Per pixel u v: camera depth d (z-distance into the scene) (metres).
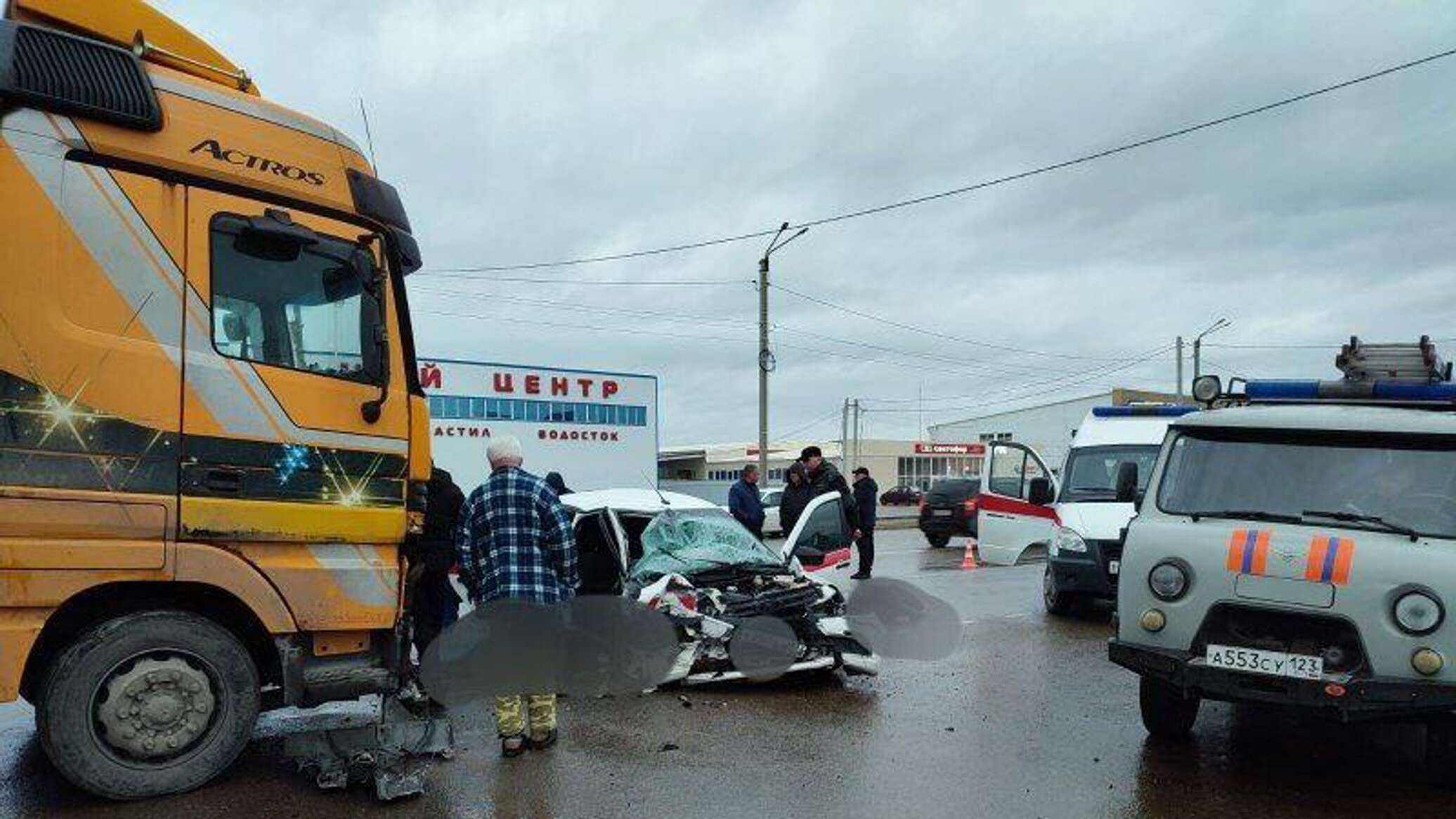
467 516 5.65
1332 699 4.78
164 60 4.84
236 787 4.78
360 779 4.85
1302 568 4.98
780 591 7.45
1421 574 4.78
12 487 4.15
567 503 8.67
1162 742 5.88
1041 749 5.70
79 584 4.27
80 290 4.35
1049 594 11.12
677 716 6.36
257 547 4.71
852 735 5.95
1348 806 4.80
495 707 5.48
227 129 4.84
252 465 4.70
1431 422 5.43
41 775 4.91
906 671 7.84
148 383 4.45
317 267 5.02
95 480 4.32
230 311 4.73
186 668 4.55
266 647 5.05
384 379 5.15
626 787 4.93
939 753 5.59
